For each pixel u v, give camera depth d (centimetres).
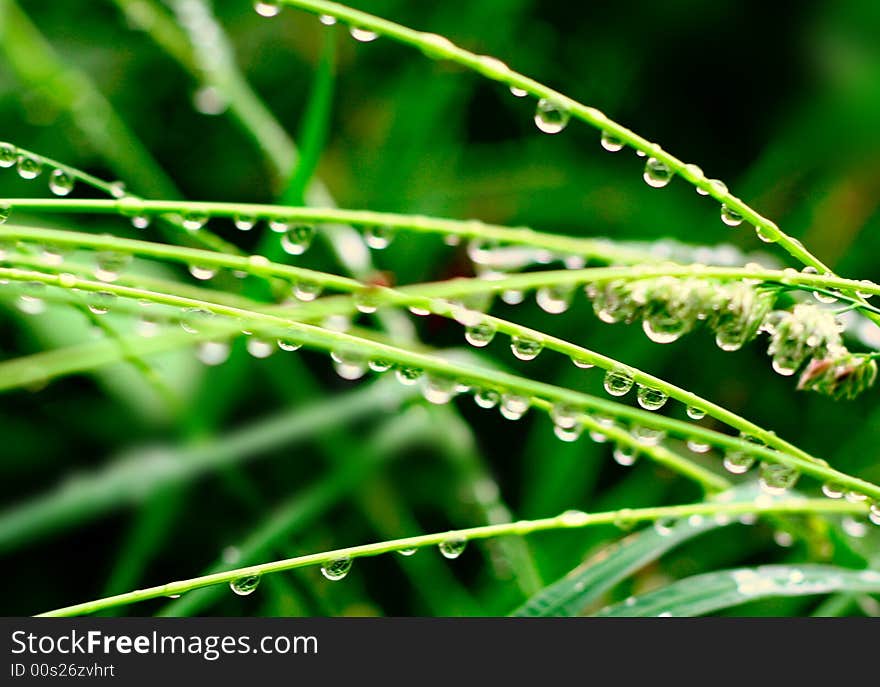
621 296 39
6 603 45
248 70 57
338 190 53
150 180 49
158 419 46
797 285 39
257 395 48
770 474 40
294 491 47
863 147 55
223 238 52
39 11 56
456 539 39
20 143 49
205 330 42
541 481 47
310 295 41
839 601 44
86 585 46
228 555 45
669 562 47
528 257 45
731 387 49
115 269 41
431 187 54
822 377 39
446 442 47
